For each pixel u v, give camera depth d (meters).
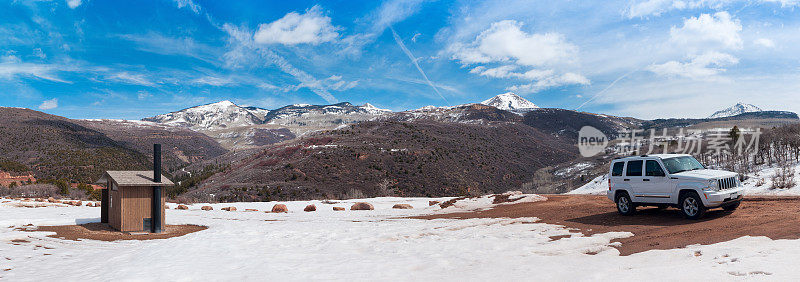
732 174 11.25
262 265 7.47
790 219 9.30
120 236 13.88
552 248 8.20
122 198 14.74
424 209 23.20
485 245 9.12
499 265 6.82
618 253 7.59
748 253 6.36
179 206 28.50
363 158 131.88
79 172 158.62
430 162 136.25
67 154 178.88
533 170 157.88
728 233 8.55
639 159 12.46
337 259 8.08
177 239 12.39
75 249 10.84
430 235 11.73
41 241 12.07
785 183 28.44
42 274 7.34
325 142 157.50
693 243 7.89
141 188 15.09
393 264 7.30
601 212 14.09
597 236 9.30
